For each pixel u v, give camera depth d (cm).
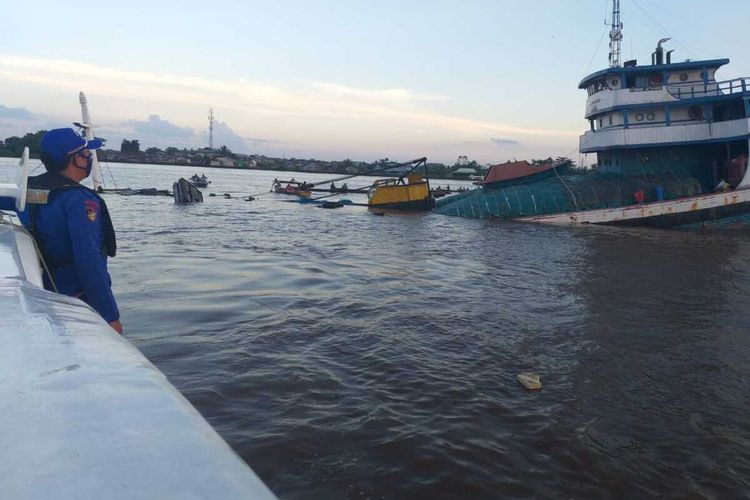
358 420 518
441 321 896
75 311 189
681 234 2547
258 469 426
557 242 2138
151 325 784
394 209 3738
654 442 518
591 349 790
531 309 1015
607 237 2353
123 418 112
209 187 7412
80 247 300
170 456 99
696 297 1166
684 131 2969
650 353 782
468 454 468
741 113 2927
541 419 549
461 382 633
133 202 3725
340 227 2552
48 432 103
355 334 795
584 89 3528
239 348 702
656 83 3114
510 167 3469
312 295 1038
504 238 2253
